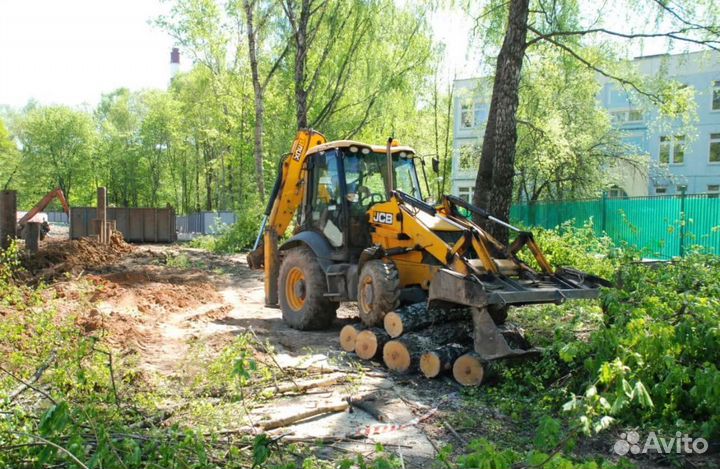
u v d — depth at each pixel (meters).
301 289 8.98
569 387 5.34
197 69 41.41
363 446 4.51
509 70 11.08
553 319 7.31
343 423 5.01
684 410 4.89
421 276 7.42
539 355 5.89
